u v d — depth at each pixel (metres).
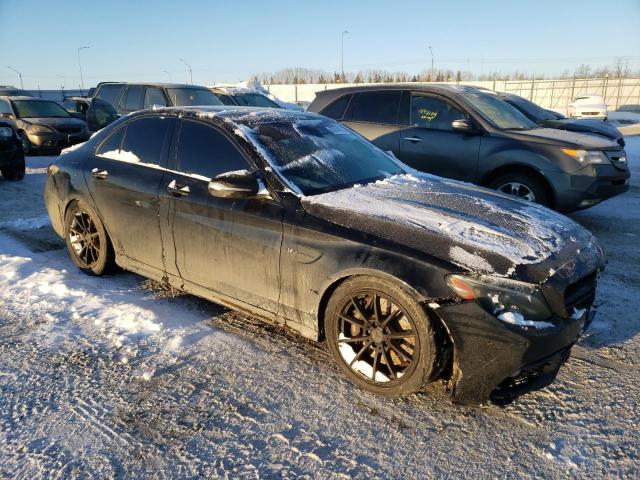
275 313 3.31
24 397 2.86
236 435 2.58
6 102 14.18
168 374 3.11
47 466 2.36
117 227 4.18
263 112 4.02
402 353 2.77
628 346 3.48
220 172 3.55
